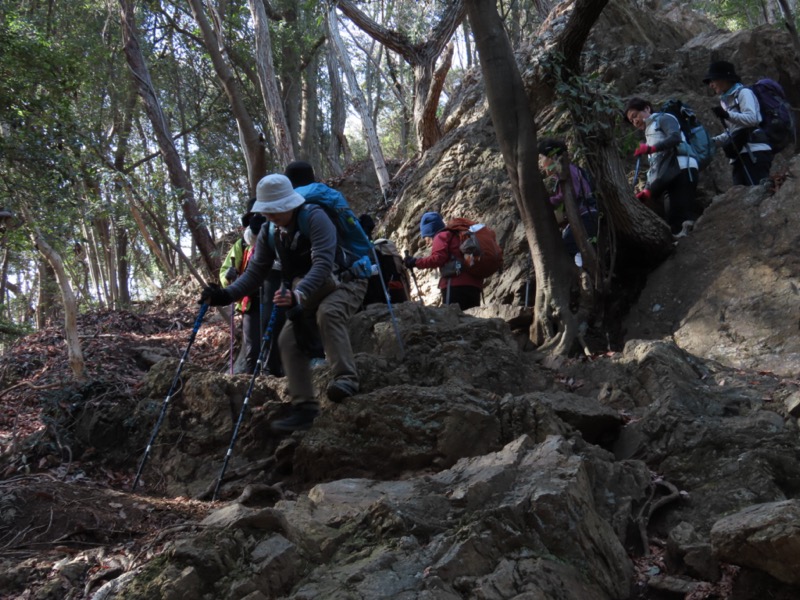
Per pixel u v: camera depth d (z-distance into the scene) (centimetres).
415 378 556
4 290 1947
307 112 2344
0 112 1102
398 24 1537
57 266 664
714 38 1070
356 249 501
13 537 422
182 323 1235
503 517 365
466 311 729
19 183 1077
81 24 1930
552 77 716
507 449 433
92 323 1186
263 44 1230
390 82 2652
